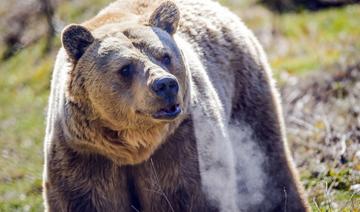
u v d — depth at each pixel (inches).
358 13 1213.7
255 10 1309.1
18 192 764.6
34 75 1366.9
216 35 494.6
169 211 425.7
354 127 635.5
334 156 596.1
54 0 1610.5
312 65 949.2
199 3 510.0
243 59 504.1
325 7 1277.1
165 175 419.8
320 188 548.7
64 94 414.3
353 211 481.7
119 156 412.8
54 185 423.5
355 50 903.1
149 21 415.8
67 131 412.5
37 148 931.3
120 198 430.3
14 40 1603.1
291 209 507.5
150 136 403.5
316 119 708.7
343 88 771.4
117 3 462.9
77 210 422.3
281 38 1179.9
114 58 393.7
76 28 406.3
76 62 409.7
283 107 771.4
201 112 426.3
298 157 628.1
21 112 1180.5
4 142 1001.5
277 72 952.3
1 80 1432.1
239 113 499.8
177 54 406.3
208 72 471.2
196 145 419.8
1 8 1761.8
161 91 372.2
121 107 393.7
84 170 416.5
